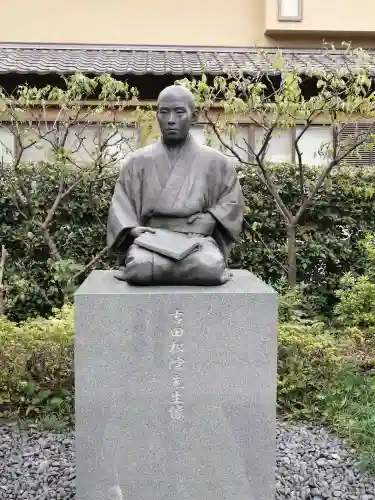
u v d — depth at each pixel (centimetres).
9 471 376
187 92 329
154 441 303
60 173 671
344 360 512
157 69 750
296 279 728
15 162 648
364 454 389
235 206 340
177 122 322
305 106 574
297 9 952
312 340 500
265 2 954
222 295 298
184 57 870
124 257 351
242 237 732
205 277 311
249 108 584
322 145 661
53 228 729
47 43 944
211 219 334
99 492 304
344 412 450
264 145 606
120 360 298
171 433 304
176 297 297
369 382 482
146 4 967
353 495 350
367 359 523
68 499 340
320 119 787
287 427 445
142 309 296
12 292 681
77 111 632
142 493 305
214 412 304
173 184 327
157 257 309
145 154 336
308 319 614
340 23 955
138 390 300
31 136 734
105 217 724
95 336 296
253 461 307
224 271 323
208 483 307
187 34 971
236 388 303
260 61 790
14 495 347
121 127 697
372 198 740
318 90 750
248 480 308
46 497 343
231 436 305
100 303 295
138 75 734
